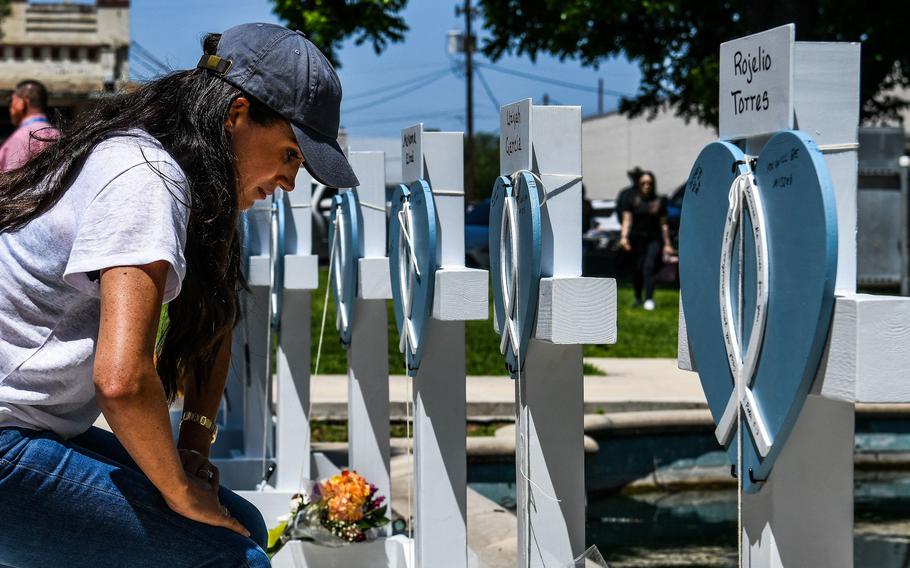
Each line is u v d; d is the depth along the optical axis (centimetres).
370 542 365
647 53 1798
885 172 1552
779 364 189
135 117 197
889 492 627
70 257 180
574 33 1723
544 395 280
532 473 281
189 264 197
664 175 4241
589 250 2442
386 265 382
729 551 494
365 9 1264
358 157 396
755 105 207
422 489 329
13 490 192
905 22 1517
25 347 190
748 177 200
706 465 679
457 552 330
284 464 459
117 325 175
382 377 412
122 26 2328
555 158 268
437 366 328
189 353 212
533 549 282
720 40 1741
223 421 574
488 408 679
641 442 664
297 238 446
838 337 175
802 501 200
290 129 203
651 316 1287
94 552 199
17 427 193
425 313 313
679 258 239
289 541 364
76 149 193
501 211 290
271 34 205
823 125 196
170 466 185
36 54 2312
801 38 1355
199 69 204
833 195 175
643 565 466
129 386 174
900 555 481
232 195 198
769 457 193
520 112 273
